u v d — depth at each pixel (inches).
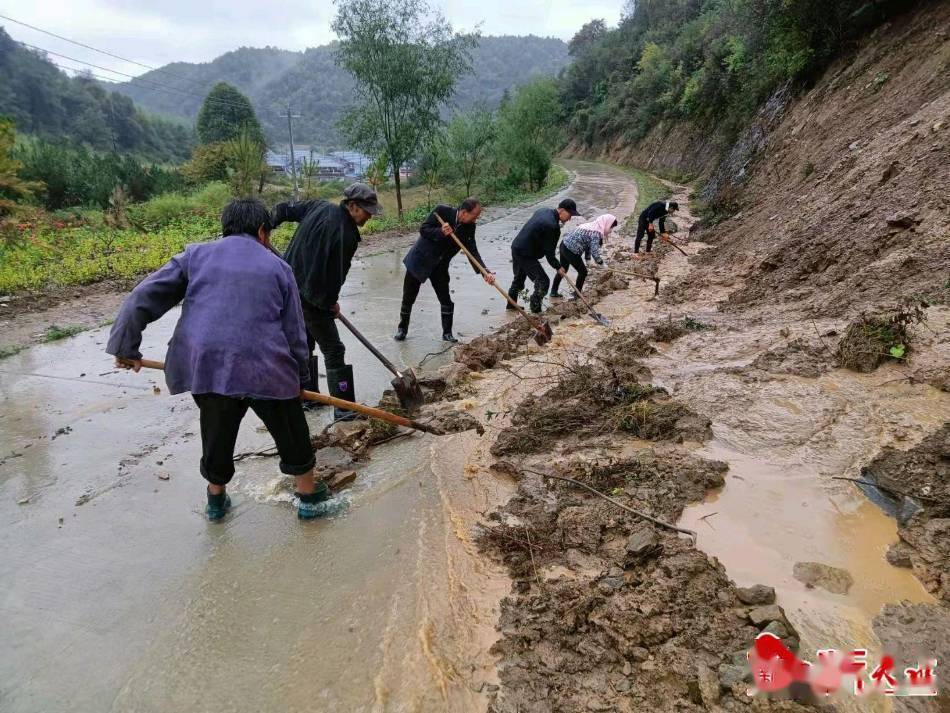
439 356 231.6
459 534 118.8
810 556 107.2
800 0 569.3
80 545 120.2
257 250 117.1
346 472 142.4
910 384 153.4
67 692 87.5
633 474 133.5
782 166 505.4
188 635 97.3
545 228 272.8
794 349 183.5
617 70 1963.6
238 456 154.4
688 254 429.1
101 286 339.3
